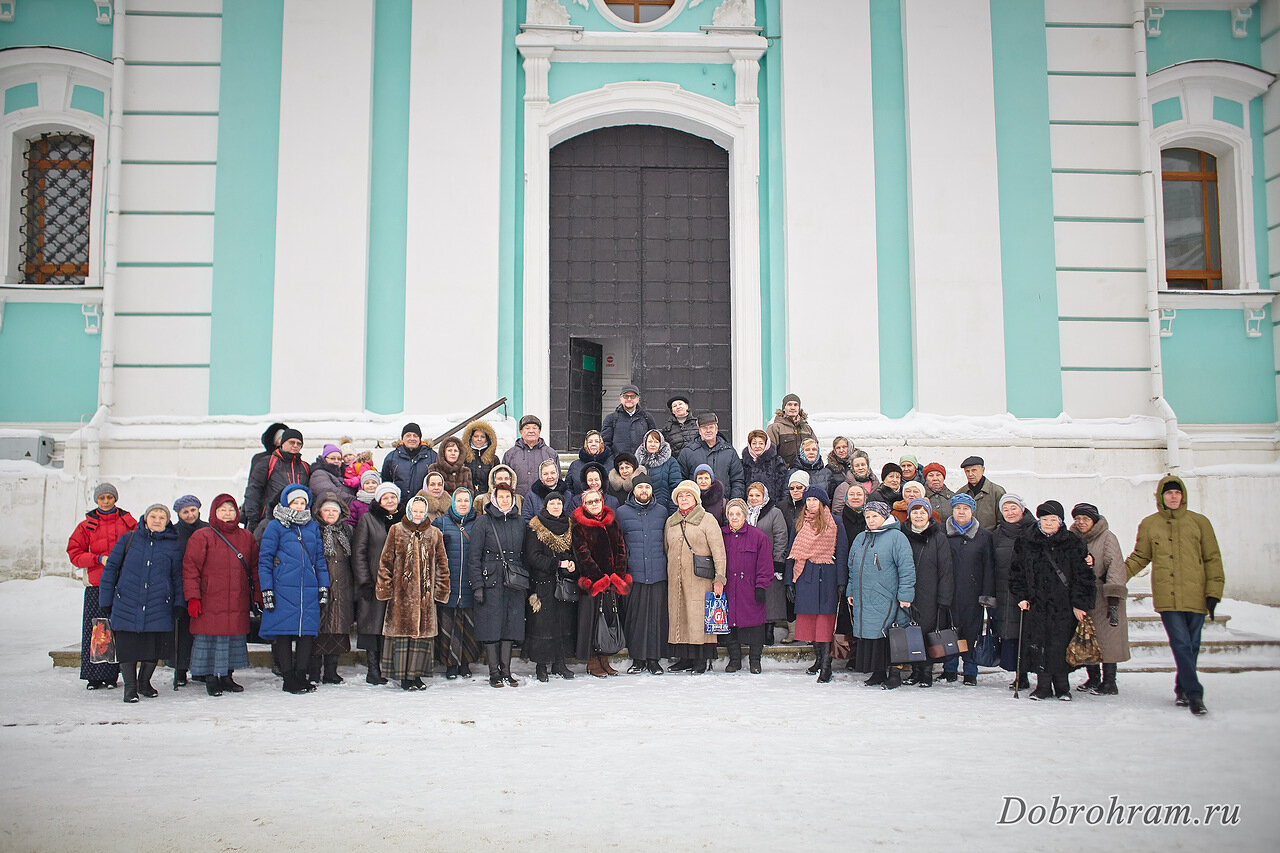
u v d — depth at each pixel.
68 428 11.99
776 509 8.93
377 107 12.05
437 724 6.54
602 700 7.30
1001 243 12.12
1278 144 12.81
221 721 6.61
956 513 8.39
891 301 12.04
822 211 12.03
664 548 8.70
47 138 12.63
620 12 12.68
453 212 11.84
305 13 11.97
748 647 9.01
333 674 8.23
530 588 8.21
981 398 11.81
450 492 9.04
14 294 12.04
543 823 4.56
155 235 11.85
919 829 4.50
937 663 9.30
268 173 11.91
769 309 12.18
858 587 8.26
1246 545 11.77
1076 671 9.07
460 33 12.07
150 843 4.37
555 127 12.30
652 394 12.46
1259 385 12.65
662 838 4.37
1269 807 4.87
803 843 4.32
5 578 11.19
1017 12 12.43
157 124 11.97
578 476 9.34
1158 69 12.88
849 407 11.80
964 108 12.16
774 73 12.43
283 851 4.27
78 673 8.38
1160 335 12.45
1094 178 12.35
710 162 12.76
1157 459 11.91
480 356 11.66
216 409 11.64
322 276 11.68
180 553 7.71
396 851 4.25
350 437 11.30
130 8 12.04
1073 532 7.81
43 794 5.04
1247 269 12.85
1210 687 8.22
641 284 12.58
